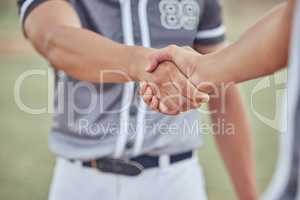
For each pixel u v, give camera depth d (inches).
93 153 123.3
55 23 111.6
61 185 128.3
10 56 545.0
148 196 125.2
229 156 131.3
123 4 123.1
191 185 127.7
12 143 351.6
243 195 132.0
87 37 107.7
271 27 80.4
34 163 322.0
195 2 125.6
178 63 101.4
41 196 285.0
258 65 84.9
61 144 125.9
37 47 115.3
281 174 65.5
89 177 125.3
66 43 107.8
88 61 105.9
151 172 124.6
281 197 64.8
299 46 64.6
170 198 125.8
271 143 332.8
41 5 114.8
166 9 124.5
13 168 315.6
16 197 282.5
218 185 289.9
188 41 126.0
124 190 124.6
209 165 309.1
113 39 123.5
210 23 129.7
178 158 126.2
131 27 123.3
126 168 123.7
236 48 90.5
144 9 123.8
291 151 64.6
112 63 105.3
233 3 729.0
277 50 79.7
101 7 122.2
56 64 109.7
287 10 75.9
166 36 124.6
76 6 121.1
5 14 725.9
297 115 64.2
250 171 131.2
